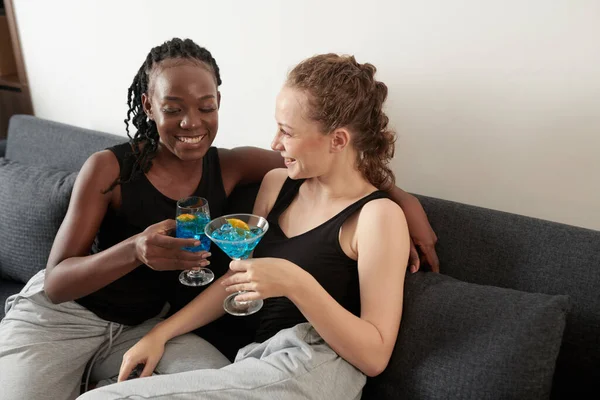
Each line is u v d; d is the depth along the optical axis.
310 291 1.04
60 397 1.25
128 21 1.96
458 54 1.42
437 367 1.08
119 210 1.33
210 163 1.46
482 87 1.42
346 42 1.57
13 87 2.43
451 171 1.54
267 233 1.31
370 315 1.09
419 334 1.12
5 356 1.25
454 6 1.38
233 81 1.84
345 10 1.54
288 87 1.14
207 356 1.25
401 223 1.15
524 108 1.39
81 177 1.30
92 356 1.37
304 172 1.18
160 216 1.35
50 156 1.96
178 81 1.21
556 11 1.27
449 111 1.49
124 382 1.03
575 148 1.36
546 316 1.04
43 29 2.20
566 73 1.31
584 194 1.39
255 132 1.87
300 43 1.65
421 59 1.48
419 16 1.44
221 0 1.74
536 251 1.24
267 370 1.03
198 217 1.15
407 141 1.58
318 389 1.03
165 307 1.49
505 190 1.49
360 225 1.16
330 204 1.24
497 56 1.38
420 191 1.62
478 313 1.09
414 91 1.52
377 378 1.15
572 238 1.21
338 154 1.18
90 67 2.13
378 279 1.10
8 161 1.86
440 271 1.35
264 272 1.04
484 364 1.04
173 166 1.37
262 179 1.53
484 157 1.48
